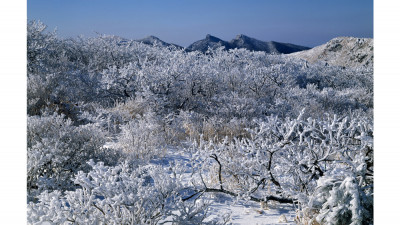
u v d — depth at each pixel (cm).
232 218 338
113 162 448
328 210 292
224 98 902
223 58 1512
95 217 263
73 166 417
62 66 1262
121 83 952
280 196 381
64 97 819
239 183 406
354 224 278
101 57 1488
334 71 1802
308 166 379
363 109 1198
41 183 363
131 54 1531
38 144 395
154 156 541
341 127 357
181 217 291
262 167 403
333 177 319
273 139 457
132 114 780
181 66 984
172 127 686
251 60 1582
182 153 566
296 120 380
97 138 483
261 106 919
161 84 933
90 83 1073
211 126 714
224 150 488
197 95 983
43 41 1206
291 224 323
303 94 1127
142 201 269
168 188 299
